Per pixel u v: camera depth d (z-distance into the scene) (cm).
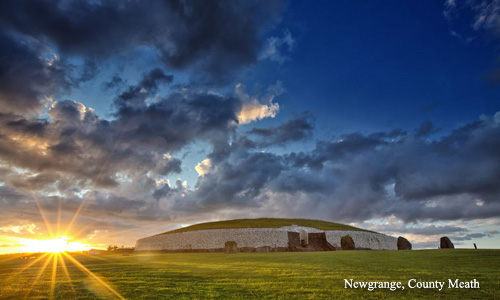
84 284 2227
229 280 2277
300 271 2666
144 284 2170
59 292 1977
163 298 1772
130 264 3525
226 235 7231
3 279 2570
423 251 4312
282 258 3812
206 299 1738
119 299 1766
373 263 3175
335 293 1847
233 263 3406
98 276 2588
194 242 7294
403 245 6309
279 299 1720
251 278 2348
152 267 3148
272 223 8369
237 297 1772
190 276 2491
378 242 7906
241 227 7800
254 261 3559
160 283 2198
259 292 1881
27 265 3725
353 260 3459
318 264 3148
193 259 4094
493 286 1975
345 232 7644
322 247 6812
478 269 2628
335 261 3384
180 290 1962
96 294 1894
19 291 2041
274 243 6994
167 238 7619
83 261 4122
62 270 3073
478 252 3816
